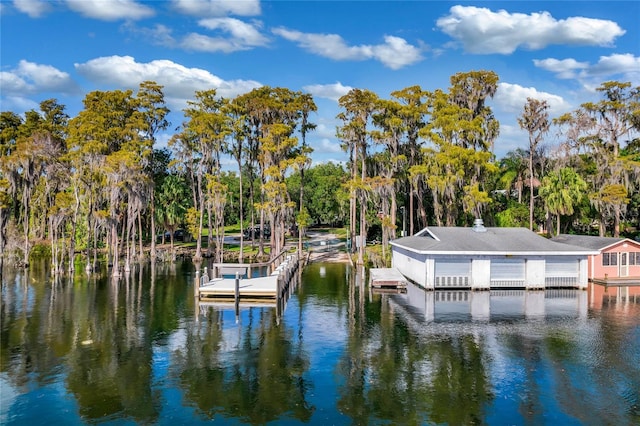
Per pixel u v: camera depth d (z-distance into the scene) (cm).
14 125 5922
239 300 2931
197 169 5997
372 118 5097
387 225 4619
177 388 1612
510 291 3259
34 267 4519
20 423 1386
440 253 3216
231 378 1692
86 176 4166
